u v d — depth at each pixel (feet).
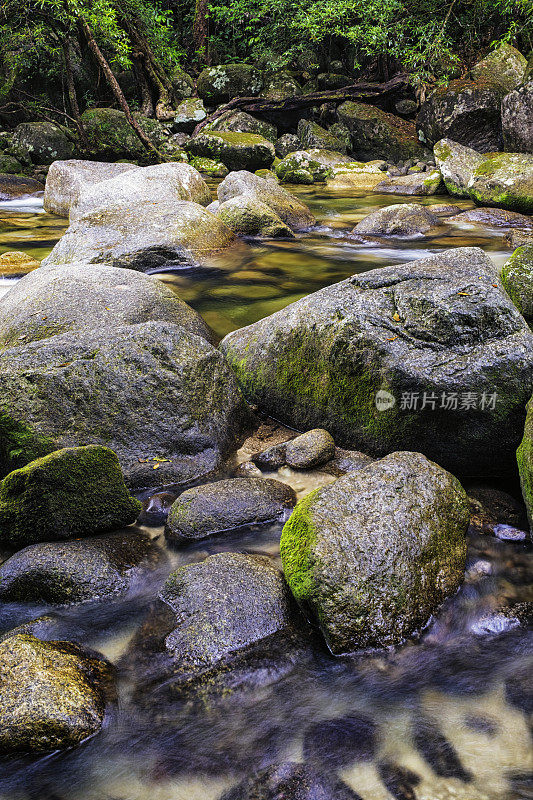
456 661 7.77
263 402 14.15
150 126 54.13
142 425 11.80
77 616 8.45
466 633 8.18
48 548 9.20
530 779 6.31
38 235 31.01
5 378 11.59
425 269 12.58
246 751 6.68
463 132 47.65
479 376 10.79
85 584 8.75
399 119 54.44
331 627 7.70
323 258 26.37
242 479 11.01
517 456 10.35
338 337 12.19
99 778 6.43
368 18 51.88
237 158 51.47
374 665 7.67
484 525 10.20
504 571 9.23
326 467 12.00
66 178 35.47
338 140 53.47
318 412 12.95
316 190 45.65
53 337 12.62
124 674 7.53
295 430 13.62
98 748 6.69
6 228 32.42
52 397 11.55
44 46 50.47
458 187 40.50
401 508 8.66
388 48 53.62
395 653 7.80
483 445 11.20
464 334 11.17
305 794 6.22
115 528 10.30
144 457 11.76
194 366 12.32
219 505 10.26
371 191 44.86
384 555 8.10
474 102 46.50
